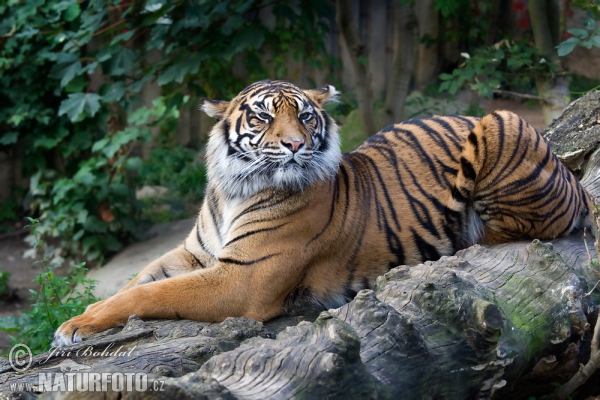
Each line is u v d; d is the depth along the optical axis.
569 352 4.40
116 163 11.16
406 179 5.44
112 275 10.48
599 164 6.75
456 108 13.28
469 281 4.10
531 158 5.26
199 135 16.11
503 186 5.28
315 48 14.23
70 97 10.18
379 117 12.91
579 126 7.12
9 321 6.24
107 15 10.15
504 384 3.86
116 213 11.52
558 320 4.26
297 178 4.90
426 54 16.11
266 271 4.84
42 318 6.02
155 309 4.63
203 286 4.74
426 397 3.54
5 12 12.09
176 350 3.77
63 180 10.98
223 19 10.03
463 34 15.65
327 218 5.05
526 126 5.37
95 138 12.11
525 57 9.62
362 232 5.22
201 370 3.20
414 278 4.14
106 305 4.62
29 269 11.66
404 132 5.70
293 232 4.92
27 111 11.90
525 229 5.37
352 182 5.31
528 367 4.20
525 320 4.17
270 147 4.92
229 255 4.89
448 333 3.73
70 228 11.52
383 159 5.53
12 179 13.73
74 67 10.15
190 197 13.66
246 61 12.85
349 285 5.23
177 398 2.76
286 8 10.21
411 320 3.68
